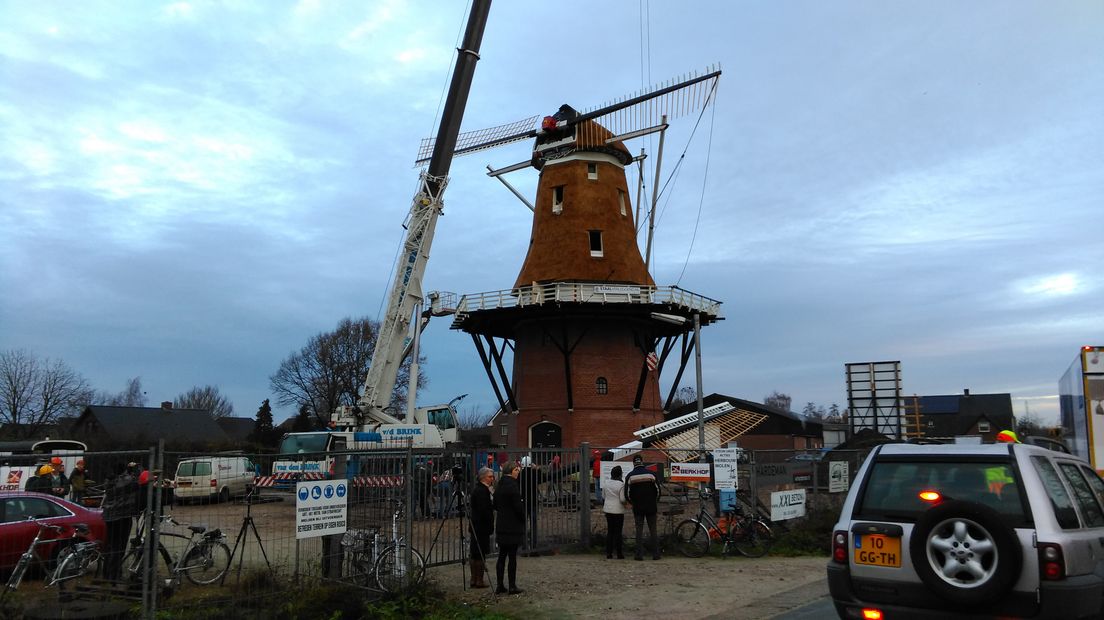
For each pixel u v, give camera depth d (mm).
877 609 6238
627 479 14250
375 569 10086
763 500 16422
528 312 34031
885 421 30422
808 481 17688
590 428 34312
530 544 14453
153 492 8258
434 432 26172
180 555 8844
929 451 6656
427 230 27688
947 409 84250
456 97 27797
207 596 8625
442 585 11250
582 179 37406
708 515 15250
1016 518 5945
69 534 9562
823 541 15445
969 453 6461
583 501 15383
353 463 10375
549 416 35094
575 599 10297
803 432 58531
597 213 37062
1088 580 5746
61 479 10086
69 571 8242
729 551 14609
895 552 6246
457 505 12781
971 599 5730
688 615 9250
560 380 35219
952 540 5891
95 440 48438
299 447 25172
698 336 23375
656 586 11203
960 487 6309
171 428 70688
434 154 28062
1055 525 5828
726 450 15312
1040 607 5598
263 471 9500
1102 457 12367
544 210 37875
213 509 9047
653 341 38219
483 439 60406
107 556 8438
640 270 37656
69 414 69812
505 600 10273
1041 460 6488
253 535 9180
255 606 8688
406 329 27344
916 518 6309
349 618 8922
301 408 73438
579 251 36281
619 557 14086
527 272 37500
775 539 15500
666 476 19344
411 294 27422
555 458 15375
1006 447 6426
